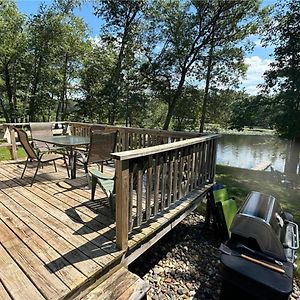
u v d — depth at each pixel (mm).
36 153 3760
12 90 15047
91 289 1762
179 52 12094
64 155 4348
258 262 2201
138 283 1842
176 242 3432
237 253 2316
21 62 14273
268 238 2291
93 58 14727
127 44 13219
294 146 8633
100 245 2115
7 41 12812
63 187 3592
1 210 2797
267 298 2023
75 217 2639
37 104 14922
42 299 1530
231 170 9062
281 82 8328
